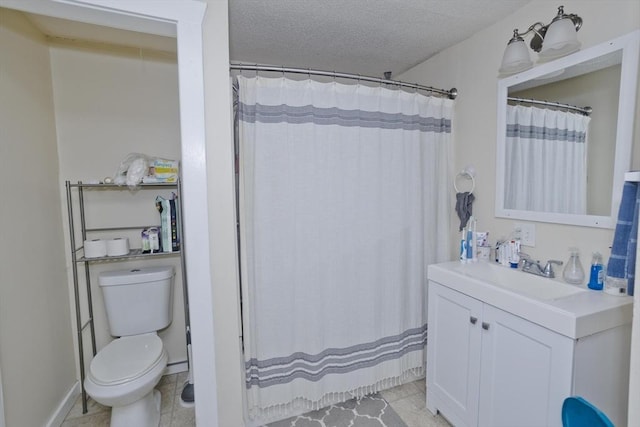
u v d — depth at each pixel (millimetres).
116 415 1715
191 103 1418
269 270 1775
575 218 1554
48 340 1826
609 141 1430
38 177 1816
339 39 2186
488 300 1479
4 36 1571
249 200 1733
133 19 1342
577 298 1316
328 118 1834
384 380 2111
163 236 2119
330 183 1863
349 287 1953
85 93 2100
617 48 1384
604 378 1239
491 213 1998
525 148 1789
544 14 1670
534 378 1292
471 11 1823
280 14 1874
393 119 2002
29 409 1614
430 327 1877
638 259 592
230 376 1610
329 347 1942
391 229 2045
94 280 2176
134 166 2020
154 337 2021
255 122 1707
